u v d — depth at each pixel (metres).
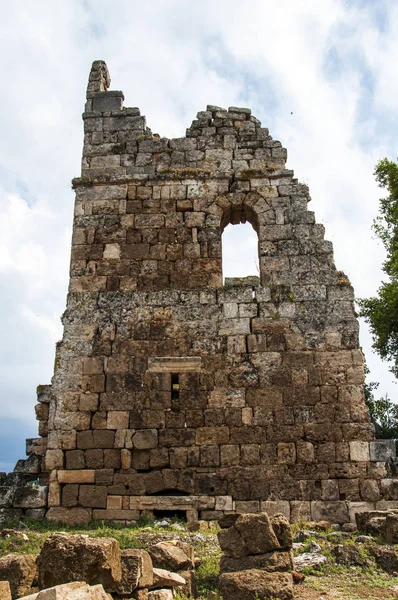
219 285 17.75
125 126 19.92
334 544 11.15
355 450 15.70
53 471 15.88
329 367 16.55
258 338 16.89
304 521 14.67
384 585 9.07
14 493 15.84
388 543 11.05
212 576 9.70
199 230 18.39
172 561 9.31
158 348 16.94
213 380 16.55
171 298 17.50
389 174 25.69
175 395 16.59
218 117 19.88
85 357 16.92
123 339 17.11
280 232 18.23
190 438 16.02
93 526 14.91
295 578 9.18
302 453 15.73
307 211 18.42
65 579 7.53
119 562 7.95
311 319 17.08
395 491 15.26
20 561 8.30
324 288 17.42
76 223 18.67
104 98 20.38
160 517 15.63
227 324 17.12
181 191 18.91
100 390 16.55
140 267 18.00
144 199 18.88
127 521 15.33
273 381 16.44
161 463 15.82
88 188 19.11
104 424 16.23
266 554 9.23
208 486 15.55
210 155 19.39
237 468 15.68
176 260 18.05
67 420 16.31
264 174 18.94
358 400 16.19
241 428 16.03
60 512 15.53
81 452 16.03
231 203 18.70
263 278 17.72
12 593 8.01
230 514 10.07
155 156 19.48
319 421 16.02
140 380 16.61
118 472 15.83
